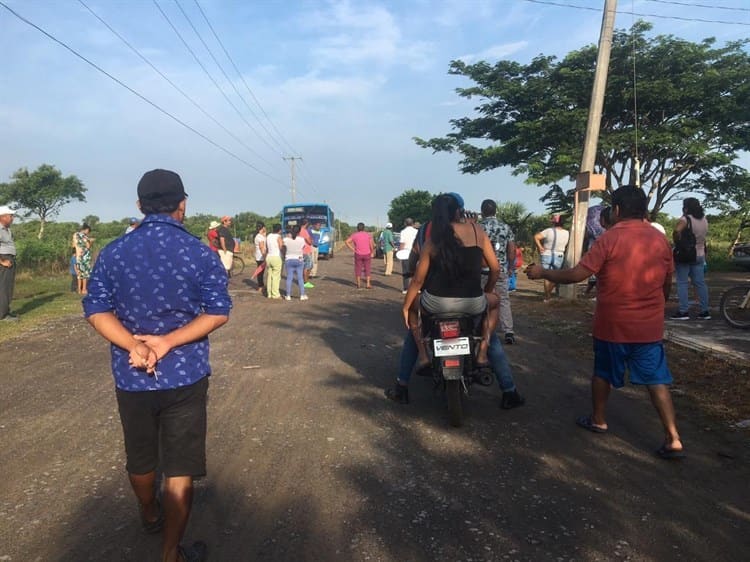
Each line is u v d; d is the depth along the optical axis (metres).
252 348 7.64
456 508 3.33
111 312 2.57
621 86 22.41
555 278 4.42
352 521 3.20
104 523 3.20
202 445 2.71
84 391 5.74
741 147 23.03
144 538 3.04
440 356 4.51
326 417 4.93
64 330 9.13
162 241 2.61
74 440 4.43
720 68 22.50
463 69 25.58
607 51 11.17
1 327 9.36
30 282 17.09
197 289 2.66
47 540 3.03
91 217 57.25
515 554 2.86
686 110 22.86
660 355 4.06
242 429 4.64
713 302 11.00
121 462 4.02
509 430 4.57
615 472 3.79
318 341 8.07
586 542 2.96
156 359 2.50
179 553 2.69
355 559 2.83
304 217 34.59
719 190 25.17
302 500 3.44
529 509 3.31
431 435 4.49
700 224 8.65
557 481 3.67
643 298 4.04
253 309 11.31
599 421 4.49
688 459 3.97
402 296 13.44
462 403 5.26
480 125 26.66
